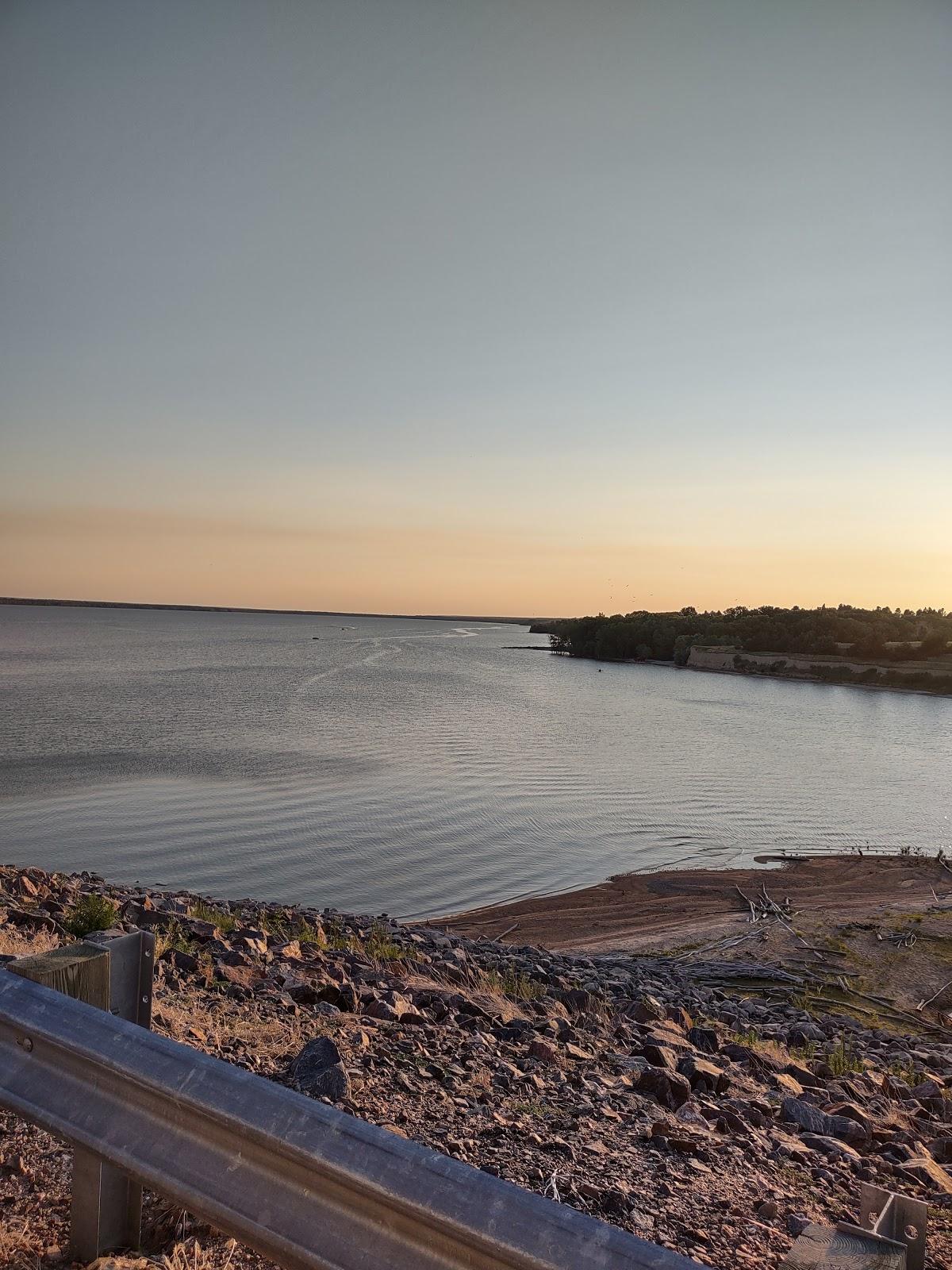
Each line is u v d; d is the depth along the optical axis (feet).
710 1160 15.10
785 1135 18.25
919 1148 19.89
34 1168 9.49
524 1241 4.66
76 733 267.59
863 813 220.84
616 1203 12.51
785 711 519.60
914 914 96.12
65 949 8.13
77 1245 7.93
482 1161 13.17
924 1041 53.62
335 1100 14.35
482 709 413.18
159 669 559.79
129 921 28.71
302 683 488.02
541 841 161.89
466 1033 21.09
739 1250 11.72
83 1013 6.96
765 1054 29.81
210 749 247.29
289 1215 5.56
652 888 126.82
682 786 247.91
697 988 60.90
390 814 176.45
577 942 90.94
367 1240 5.25
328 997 21.22
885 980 70.90
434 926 101.86
